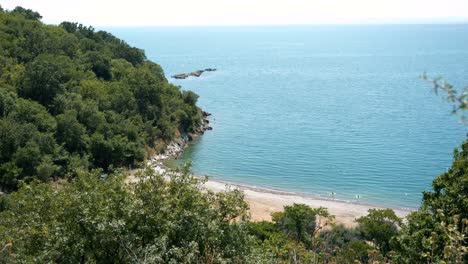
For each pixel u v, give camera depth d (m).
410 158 77.06
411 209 57.25
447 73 185.50
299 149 83.75
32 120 65.12
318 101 131.88
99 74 95.62
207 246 17.52
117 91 84.00
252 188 64.62
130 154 71.12
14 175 55.88
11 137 58.41
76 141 66.75
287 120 107.56
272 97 139.50
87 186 19.23
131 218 17.75
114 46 114.75
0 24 93.25
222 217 20.56
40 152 60.34
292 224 40.62
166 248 16.44
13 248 18.95
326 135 93.12
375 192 63.00
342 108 120.94
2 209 40.31
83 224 17.34
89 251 17.36
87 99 77.44
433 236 11.06
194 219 18.31
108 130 71.81
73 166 62.12
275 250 23.94
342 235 40.22
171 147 82.94
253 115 113.44
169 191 20.09
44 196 20.02
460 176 22.30
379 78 179.00
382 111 115.94
